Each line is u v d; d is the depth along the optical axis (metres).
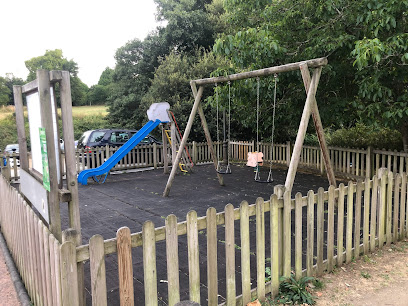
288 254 3.32
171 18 20.48
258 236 3.05
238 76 6.99
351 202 3.87
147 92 21.36
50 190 2.93
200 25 20.83
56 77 2.85
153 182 9.61
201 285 3.39
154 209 6.57
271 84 8.77
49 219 2.98
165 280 3.50
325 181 9.36
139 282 3.47
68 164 2.97
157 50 21.45
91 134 12.62
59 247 2.12
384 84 7.43
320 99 8.74
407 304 3.11
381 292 3.32
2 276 3.95
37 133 3.43
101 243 2.21
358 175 9.01
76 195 3.01
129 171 11.55
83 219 5.92
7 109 31.88
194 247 2.66
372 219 4.21
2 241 4.93
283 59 8.18
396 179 4.48
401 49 6.28
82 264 2.29
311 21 8.24
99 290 2.21
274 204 3.16
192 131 18.09
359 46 5.77
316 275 3.58
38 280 2.89
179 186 8.95
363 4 6.84
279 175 10.48
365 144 10.53
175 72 18.73
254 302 3.01
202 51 21.34
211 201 7.20
